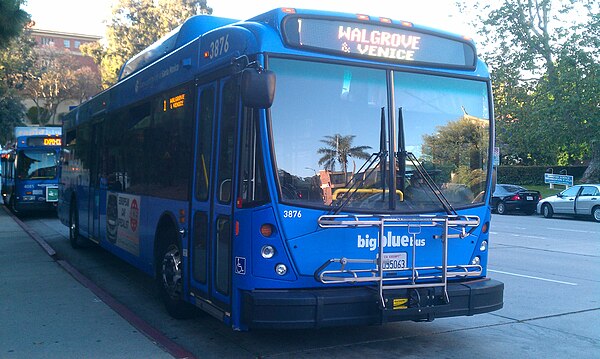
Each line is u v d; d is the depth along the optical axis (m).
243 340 6.74
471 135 6.48
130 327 6.94
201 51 6.82
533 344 6.75
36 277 9.89
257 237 5.49
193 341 6.71
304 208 5.54
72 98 69.06
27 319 7.27
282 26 5.67
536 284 10.30
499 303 6.25
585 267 12.19
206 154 6.54
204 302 6.46
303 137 5.63
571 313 8.23
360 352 6.33
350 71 5.89
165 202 7.71
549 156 44.38
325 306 5.38
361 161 5.80
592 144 33.03
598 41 31.53
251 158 5.55
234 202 5.76
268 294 5.40
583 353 6.45
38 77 56.72
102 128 11.30
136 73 9.34
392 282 5.82
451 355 6.30
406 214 5.88
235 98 5.84
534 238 17.86
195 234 6.74
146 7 51.59
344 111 5.81
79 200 13.23
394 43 6.12
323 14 5.83
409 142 6.11
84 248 14.04
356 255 5.70
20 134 22.84
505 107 34.47
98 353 6.01
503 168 44.78
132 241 9.19
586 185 26.23
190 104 7.05
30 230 17.41
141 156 8.84
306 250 5.54
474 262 6.36
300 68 5.70
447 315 5.89
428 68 6.29
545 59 33.94
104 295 8.53
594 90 31.28
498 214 30.77
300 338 6.82
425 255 5.98
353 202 5.71
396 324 7.50
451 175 6.32
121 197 9.81
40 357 5.89
